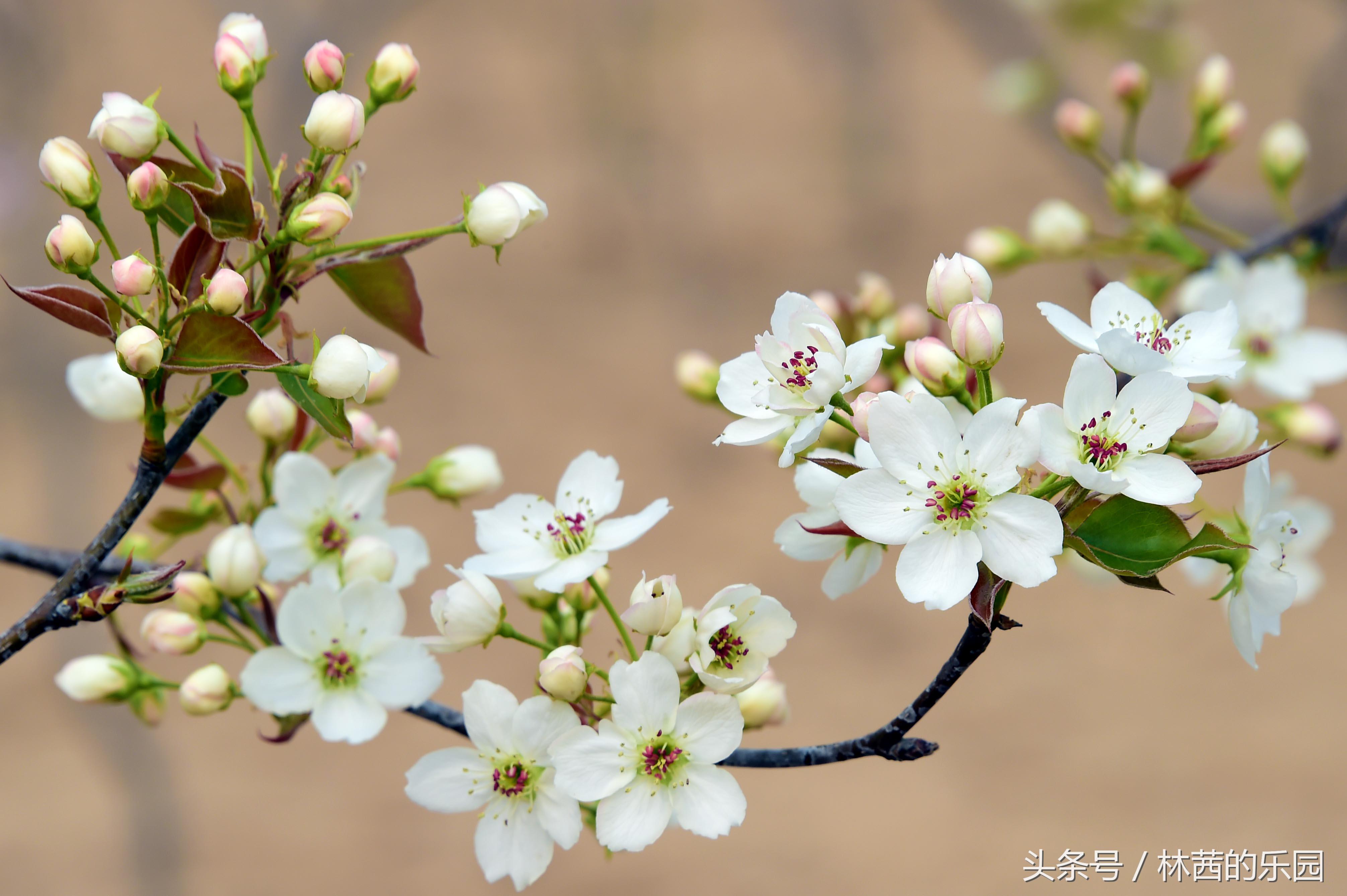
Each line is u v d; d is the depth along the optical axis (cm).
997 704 951
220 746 918
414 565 289
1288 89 1066
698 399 365
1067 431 192
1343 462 1116
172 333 211
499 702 219
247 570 259
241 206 218
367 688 240
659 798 207
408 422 1227
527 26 1667
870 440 192
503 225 230
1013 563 186
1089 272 268
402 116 1650
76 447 841
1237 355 211
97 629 589
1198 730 913
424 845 859
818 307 207
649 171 1522
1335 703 927
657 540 1103
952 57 1633
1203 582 346
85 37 1395
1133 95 434
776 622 214
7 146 894
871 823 864
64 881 806
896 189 1509
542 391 1275
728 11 1723
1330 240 417
